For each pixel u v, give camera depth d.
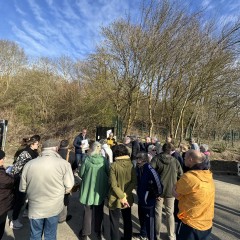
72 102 24.05
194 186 3.24
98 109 23.89
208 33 18.70
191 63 18.95
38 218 3.72
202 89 19.92
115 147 4.89
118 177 4.70
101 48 22.69
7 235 5.09
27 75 26.00
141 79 20.33
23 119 22.17
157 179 4.70
